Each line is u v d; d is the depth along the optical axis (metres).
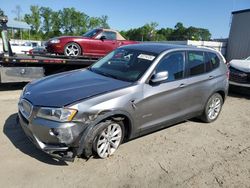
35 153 4.07
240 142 5.21
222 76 6.07
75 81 4.30
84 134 3.61
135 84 4.22
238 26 21.12
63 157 3.57
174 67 4.89
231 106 8.00
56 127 3.46
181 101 5.02
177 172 3.92
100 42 10.11
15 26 30.59
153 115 4.51
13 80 7.34
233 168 4.18
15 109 5.98
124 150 4.41
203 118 5.98
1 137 4.50
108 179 3.61
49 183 3.42
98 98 3.74
